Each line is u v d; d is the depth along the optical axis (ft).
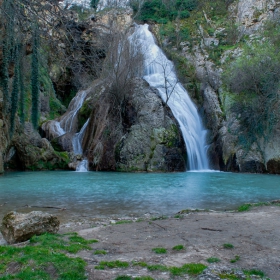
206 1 155.22
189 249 17.43
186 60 126.11
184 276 13.46
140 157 88.02
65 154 93.15
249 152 86.07
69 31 36.06
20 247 17.03
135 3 157.58
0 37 54.85
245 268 14.56
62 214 32.09
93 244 18.49
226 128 93.91
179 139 92.02
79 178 67.46
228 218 26.53
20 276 13.26
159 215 31.45
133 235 20.75
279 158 80.07
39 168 88.74
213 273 13.33
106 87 101.35
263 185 56.39
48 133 105.70
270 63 90.27
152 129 90.48
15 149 87.61
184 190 49.67
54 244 17.65
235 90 96.12
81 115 106.73
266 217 26.71
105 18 122.62
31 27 34.01
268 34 110.22
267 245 18.25
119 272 13.91
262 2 128.36
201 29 137.28
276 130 83.10
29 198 41.45
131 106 98.43
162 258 15.87
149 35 139.44
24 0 30.09
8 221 20.30
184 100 107.86
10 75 81.35
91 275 13.61
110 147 92.12
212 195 44.80
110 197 42.63
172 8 155.94
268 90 86.58
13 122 78.89
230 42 125.90
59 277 13.34
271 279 13.41
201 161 97.30
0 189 50.11
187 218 26.78
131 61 102.47
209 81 110.83
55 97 131.13
